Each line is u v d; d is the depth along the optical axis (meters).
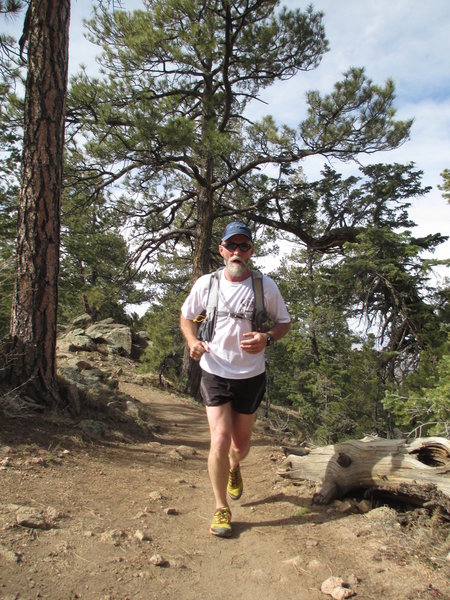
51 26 5.73
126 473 4.41
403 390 11.98
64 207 14.73
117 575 2.49
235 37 13.87
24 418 5.00
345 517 3.57
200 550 2.94
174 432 7.62
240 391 3.37
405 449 3.83
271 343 3.30
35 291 5.51
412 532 3.16
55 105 5.71
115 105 13.12
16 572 2.34
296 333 13.87
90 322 20.25
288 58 14.92
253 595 2.46
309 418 13.13
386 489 3.76
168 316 15.16
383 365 14.98
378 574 2.63
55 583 2.32
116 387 9.26
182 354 16.09
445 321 15.80
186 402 12.50
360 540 3.10
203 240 16.25
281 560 2.83
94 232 16.23
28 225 5.57
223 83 14.66
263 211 17.53
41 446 4.52
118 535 2.93
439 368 9.05
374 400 13.01
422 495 3.43
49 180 5.61
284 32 14.10
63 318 24.73
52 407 5.50
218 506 3.26
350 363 13.80
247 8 13.80
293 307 15.08
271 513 3.69
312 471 4.28
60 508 3.19
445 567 2.65
